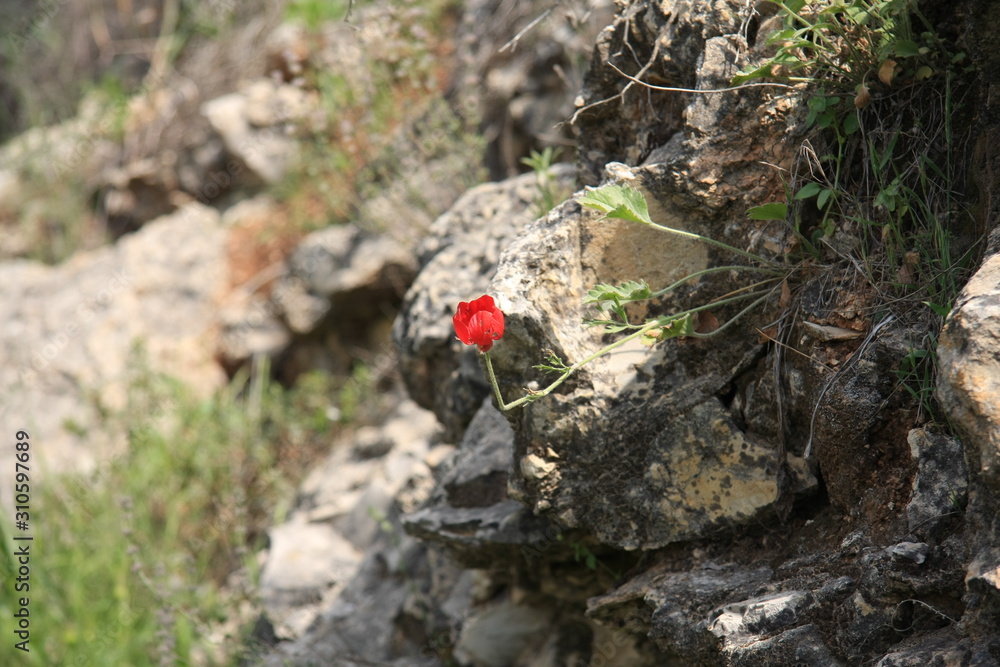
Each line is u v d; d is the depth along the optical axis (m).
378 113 4.23
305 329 5.06
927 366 1.71
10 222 6.73
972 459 1.43
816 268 1.94
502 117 4.57
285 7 6.38
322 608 3.49
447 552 2.69
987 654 1.40
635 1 2.29
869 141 1.90
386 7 4.04
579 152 2.52
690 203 2.04
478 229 3.15
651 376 2.05
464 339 1.77
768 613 1.73
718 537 2.05
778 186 1.99
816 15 1.97
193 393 5.10
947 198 1.82
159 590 3.54
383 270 4.65
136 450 4.57
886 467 1.78
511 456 2.37
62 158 6.83
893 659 1.48
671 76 2.20
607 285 1.86
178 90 6.58
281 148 5.76
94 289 5.41
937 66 1.84
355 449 4.31
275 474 4.46
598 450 2.07
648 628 2.23
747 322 2.01
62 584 4.04
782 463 1.94
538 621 2.82
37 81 7.93
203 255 5.57
